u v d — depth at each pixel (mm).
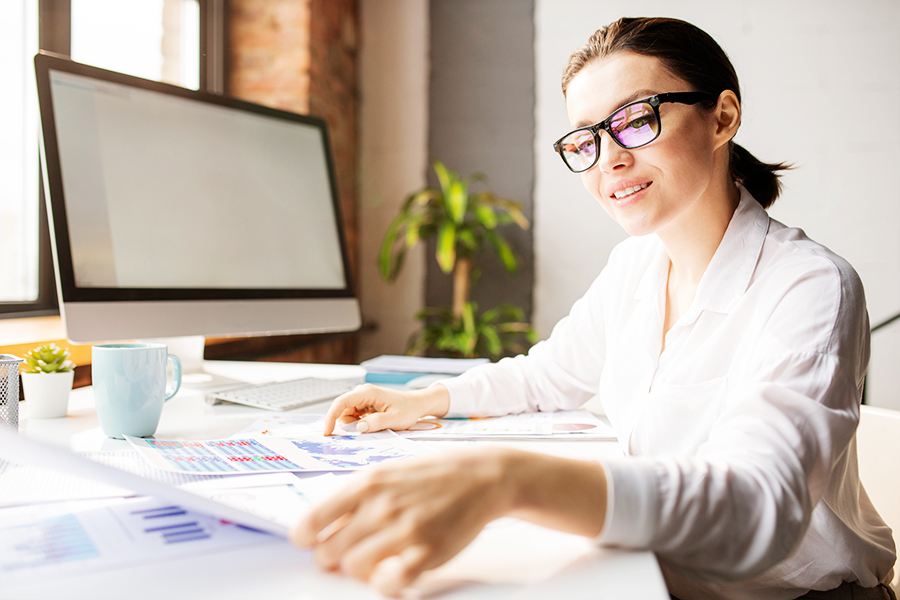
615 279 882
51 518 440
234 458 595
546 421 854
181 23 2232
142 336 964
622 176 685
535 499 388
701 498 412
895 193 2438
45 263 1711
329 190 1372
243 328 1121
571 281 2754
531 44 2770
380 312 2945
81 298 896
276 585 356
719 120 705
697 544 412
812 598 683
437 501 362
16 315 1609
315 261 1307
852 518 694
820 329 552
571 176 2746
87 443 670
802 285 592
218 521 442
